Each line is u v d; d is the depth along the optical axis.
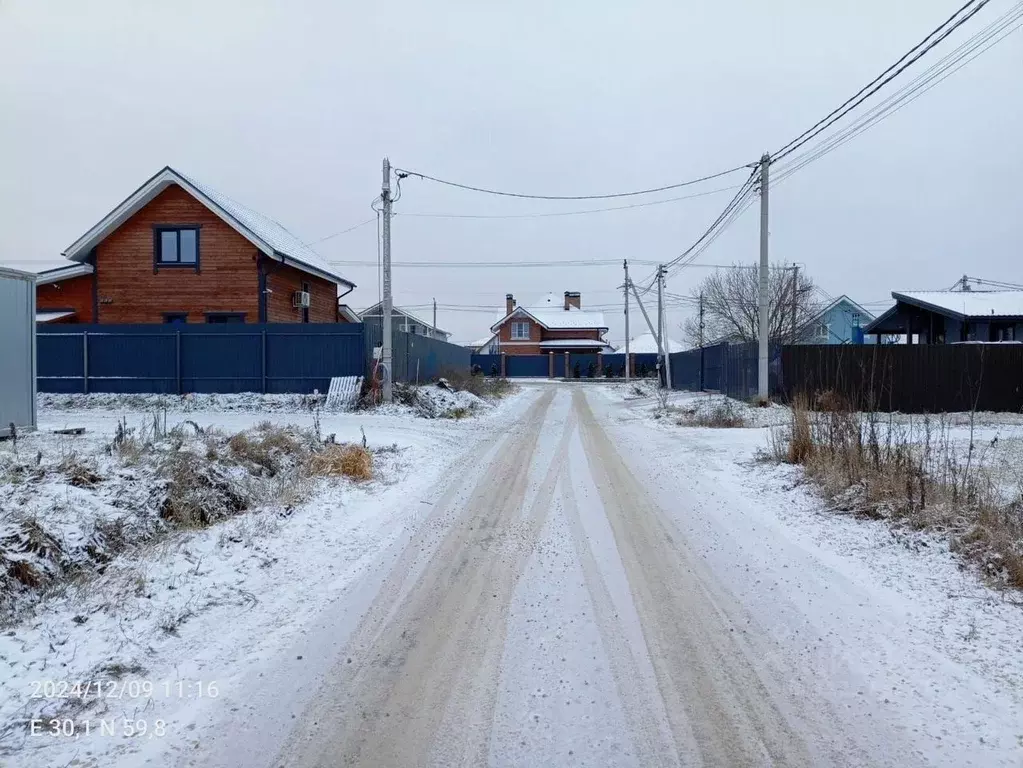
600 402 29.36
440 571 6.62
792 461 11.55
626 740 3.75
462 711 4.07
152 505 7.79
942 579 6.17
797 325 44.12
